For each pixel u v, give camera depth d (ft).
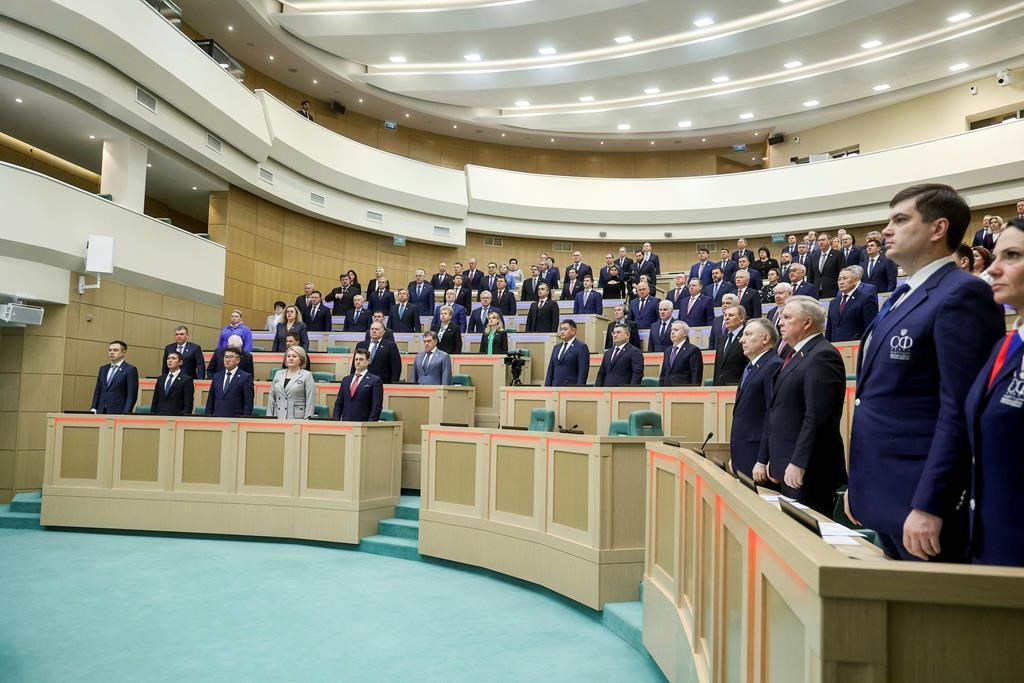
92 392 30.60
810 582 3.44
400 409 24.64
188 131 37.11
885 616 3.24
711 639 7.31
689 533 9.46
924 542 5.68
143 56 32.32
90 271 29.40
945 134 50.85
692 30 44.29
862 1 39.40
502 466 17.22
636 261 42.01
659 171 65.87
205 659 11.53
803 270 24.48
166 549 20.21
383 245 55.57
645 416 15.33
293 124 46.03
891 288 28.22
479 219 59.11
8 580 16.60
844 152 56.49
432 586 16.35
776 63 48.08
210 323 39.29
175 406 23.67
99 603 14.74
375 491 21.34
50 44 29.17
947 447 5.81
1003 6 41.27
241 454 21.94
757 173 56.85
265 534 21.39
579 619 13.87
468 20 42.63
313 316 36.35
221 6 41.83
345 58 51.06
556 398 22.18
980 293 6.33
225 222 42.32
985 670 3.16
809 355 9.70
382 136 59.98
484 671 11.05
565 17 41.39
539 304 31.99
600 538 13.80
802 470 9.07
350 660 11.51
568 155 66.23
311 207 48.83
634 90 52.24
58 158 39.93
